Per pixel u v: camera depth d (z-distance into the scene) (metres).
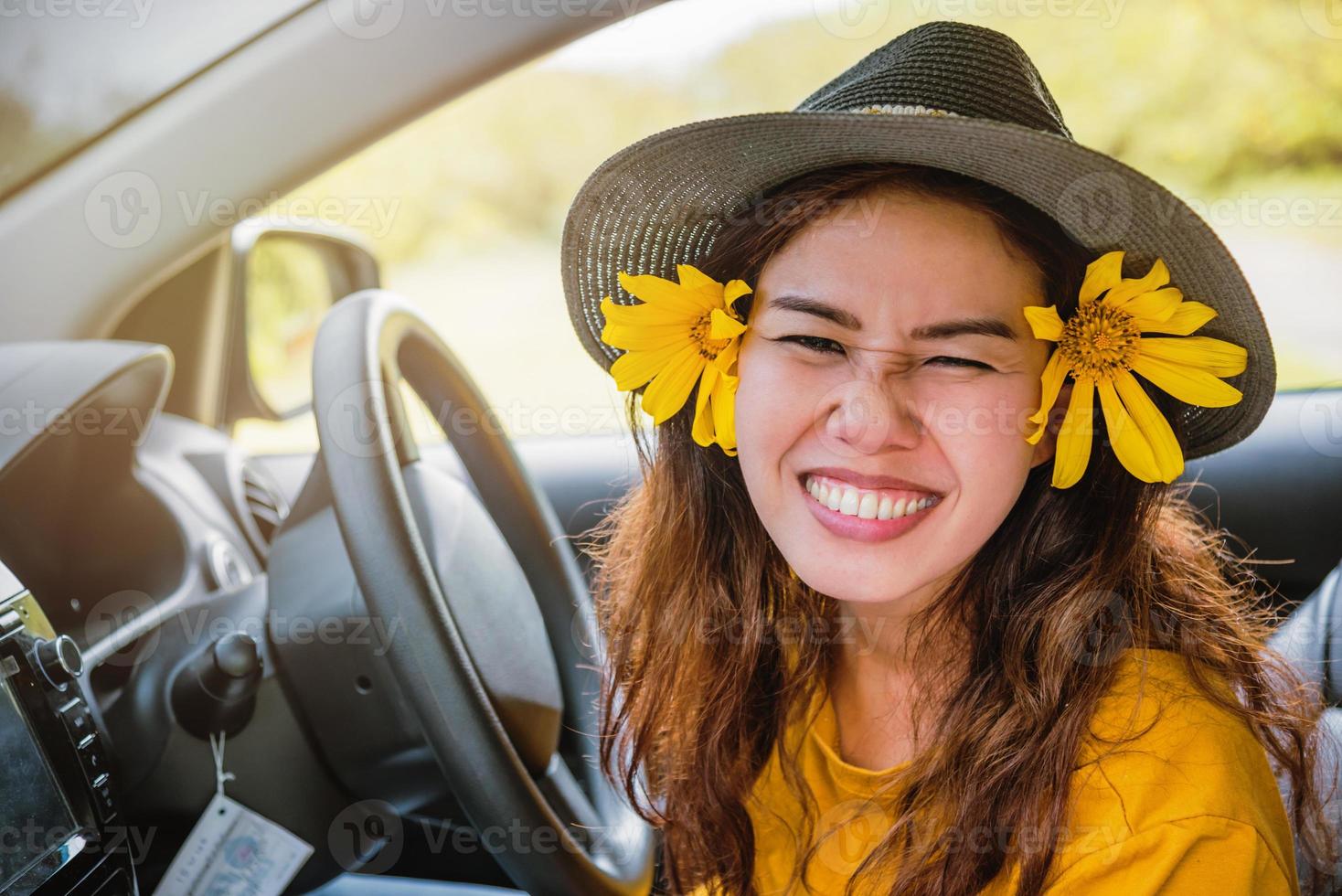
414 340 1.25
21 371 1.29
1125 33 2.73
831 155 0.91
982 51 0.94
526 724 1.12
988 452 0.91
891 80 0.95
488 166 2.99
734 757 1.20
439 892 1.36
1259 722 1.01
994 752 0.97
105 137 1.42
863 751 1.17
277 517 1.64
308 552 1.16
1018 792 0.94
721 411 1.03
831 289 0.91
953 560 0.94
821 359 0.94
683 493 1.19
